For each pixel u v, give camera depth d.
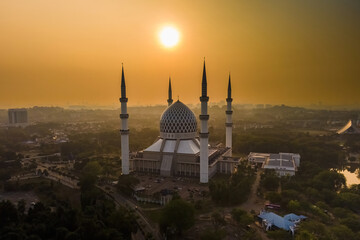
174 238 117.38
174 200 123.12
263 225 127.12
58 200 161.62
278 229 121.25
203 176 188.75
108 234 99.81
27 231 103.00
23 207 131.00
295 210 137.12
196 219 135.62
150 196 161.00
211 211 145.00
